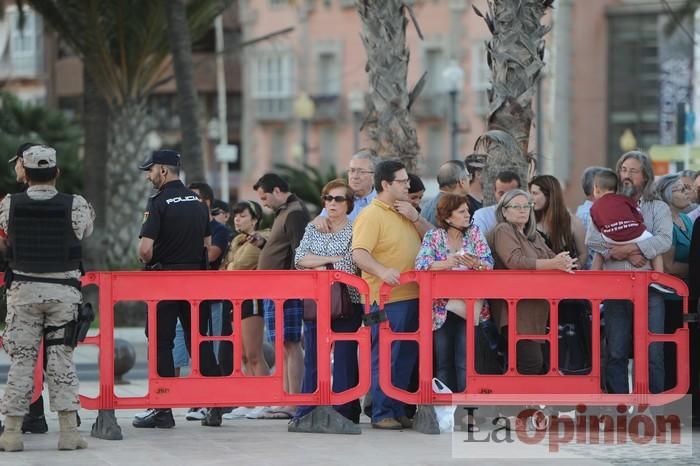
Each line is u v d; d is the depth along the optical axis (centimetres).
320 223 2256
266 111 12744
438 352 2242
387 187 2202
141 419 2295
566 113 10962
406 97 3067
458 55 11581
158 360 2197
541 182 2328
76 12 5347
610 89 11188
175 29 5156
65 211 2008
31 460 1938
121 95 5606
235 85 12850
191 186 2705
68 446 2031
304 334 2217
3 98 8331
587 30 11125
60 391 2020
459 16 11550
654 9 10950
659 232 2288
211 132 10088
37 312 2003
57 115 8356
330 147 12512
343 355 2217
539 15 2659
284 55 12644
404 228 2214
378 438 2145
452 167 2381
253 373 2522
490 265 2194
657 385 2258
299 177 5316
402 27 3066
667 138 8594
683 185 2461
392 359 2223
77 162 7631
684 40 10238
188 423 2372
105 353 2136
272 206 2444
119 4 5309
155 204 2280
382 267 2153
